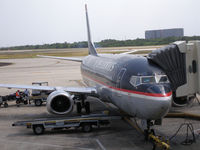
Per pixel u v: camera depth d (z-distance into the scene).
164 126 16.14
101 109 21.12
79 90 19.14
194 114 17.86
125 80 13.71
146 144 13.23
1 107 24.03
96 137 14.55
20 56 115.38
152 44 149.75
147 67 13.34
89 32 31.70
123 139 14.08
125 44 170.12
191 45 13.77
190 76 14.01
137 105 12.71
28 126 15.29
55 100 17.31
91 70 22.84
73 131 15.88
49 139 14.47
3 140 14.48
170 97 12.05
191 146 12.89
